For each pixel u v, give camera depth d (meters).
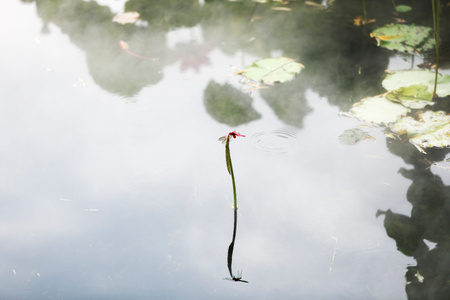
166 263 2.53
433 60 3.03
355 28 3.22
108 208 2.63
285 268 2.52
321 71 3.02
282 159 2.74
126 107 2.90
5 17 3.34
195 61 3.08
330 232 2.58
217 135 2.80
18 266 2.53
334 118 2.85
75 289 2.49
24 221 2.61
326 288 2.48
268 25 3.26
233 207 2.63
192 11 3.36
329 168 2.71
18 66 3.07
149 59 3.10
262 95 2.94
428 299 2.46
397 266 2.51
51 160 2.75
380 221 2.60
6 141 2.80
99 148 2.78
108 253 2.55
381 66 3.02
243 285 2.49
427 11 3.28
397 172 2.70
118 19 3.30
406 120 2.80
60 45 3.18
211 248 2.56
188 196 2.66
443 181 2.67
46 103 2.92
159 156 2.75
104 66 3.07
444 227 2.58
